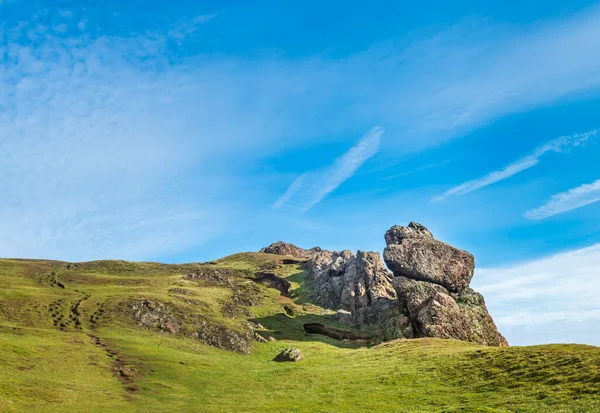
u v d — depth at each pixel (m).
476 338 100.25
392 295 141.25
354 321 134.88
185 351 86.88
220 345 98.62
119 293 119.75
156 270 179.25
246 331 112.19
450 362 62.62
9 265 159.12
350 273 157.25
